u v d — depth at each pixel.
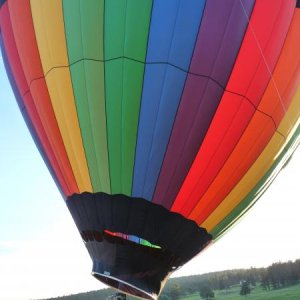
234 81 6.77
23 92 7.89
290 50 7.11
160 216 6.95
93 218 7.15
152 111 6.68
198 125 6.75
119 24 6.62
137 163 6.83
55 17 7.02
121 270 6.90
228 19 6.63
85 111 6.94
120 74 6.67
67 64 6.98
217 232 7.67
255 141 7.15
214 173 7.03
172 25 6.56
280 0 6.91
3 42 8.30
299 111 7.62
